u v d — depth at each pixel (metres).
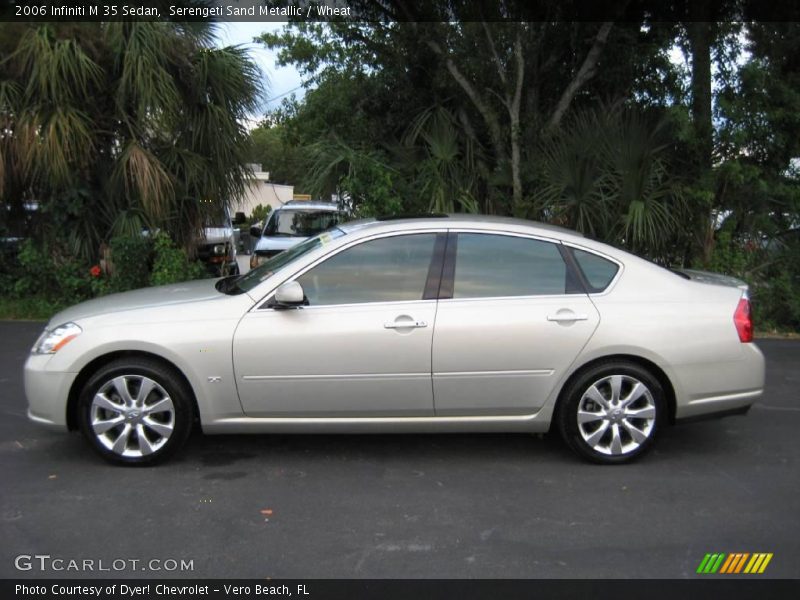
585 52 10.55
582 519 4.04
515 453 5.05
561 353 4.65
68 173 9.12
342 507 4.16
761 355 4.89
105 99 9.62
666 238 9.30
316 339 4.55
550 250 4.84
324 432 4.72
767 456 5.06
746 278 9.71
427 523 3.98
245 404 4.61
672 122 9.27
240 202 10.95
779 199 9.91
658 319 4.70
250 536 3.81
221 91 10.00
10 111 9.03
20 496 4.25
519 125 10.02
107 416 4.63
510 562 3.57
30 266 9.68
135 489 4.37
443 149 10.27
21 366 7.23
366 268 4.73
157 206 9.48
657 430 4.78
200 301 4.72
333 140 10.25
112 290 9.41
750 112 9.23
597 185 9.34
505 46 10.16
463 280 4.73
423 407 4.67
